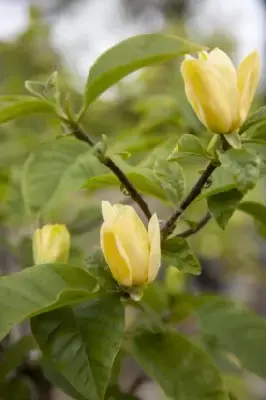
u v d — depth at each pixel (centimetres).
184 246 114
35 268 113
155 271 111
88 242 166
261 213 128
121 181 115
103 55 113
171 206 123
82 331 113
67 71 217
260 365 124
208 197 114
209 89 109
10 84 201
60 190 122
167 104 153
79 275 114
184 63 109
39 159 124
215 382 119
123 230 110
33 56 229
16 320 109
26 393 134
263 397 200
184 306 129
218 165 111
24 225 142
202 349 122
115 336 112
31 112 116
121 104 211
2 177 147
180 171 119
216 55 110
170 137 139
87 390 110
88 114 197
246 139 112
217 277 244
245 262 238
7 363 129
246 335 126
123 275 111
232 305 128
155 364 121
